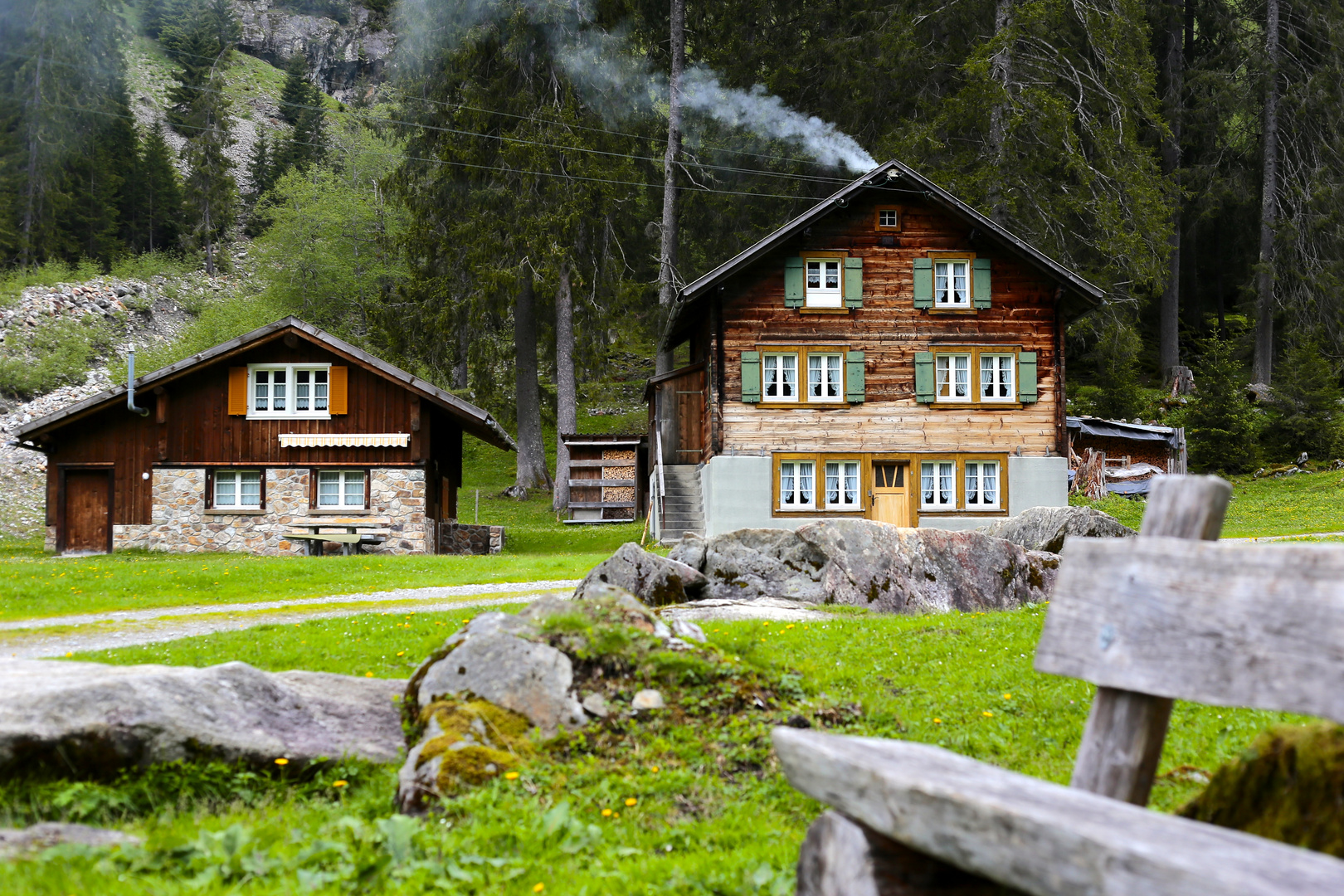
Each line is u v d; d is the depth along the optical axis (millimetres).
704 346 32188
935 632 11773
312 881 4281
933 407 29141
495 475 48469
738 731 6660
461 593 18984
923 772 3148
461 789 5703
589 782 5965
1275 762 3367
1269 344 51750
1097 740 3473
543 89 42156
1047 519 18109
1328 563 2910
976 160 40625
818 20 47750
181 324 66062
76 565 22359
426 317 40719
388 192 43219
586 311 41344
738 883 4512
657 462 32125
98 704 5863
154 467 29422
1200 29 56844
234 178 101812
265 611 16797
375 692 8141
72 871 4199
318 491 29578
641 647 7145
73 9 77125
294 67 121438
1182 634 3256
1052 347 29547
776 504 28609
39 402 49094
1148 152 42656
